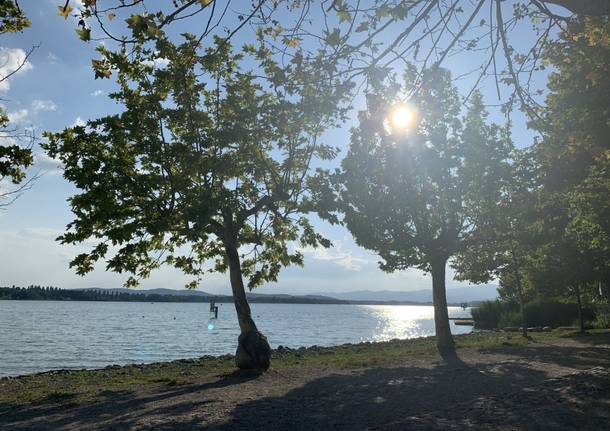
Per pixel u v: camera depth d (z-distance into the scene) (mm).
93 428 9352
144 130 16375
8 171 11000
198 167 16188
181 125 17125
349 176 19641
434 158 22594
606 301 46656
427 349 24844
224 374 17250
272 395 12602
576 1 5746
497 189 23656
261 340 17375
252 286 21344
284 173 19094
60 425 9820
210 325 81688
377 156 23156
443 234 24391
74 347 42656
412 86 6664
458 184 23406
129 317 106812
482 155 23062
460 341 31844
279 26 6324
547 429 7738
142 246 16312
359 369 17562
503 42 6379
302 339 54969
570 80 11008
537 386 11938
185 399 12312
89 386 16594
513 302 64250
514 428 7852
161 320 97188
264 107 16172
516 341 28516
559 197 23094
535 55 7613
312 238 20797
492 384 13469
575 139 11555
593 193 19641
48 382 18609
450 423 8391
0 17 10672
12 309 145000
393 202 22984
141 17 5535
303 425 9203
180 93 15656
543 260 32156
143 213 16344
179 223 16641
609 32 7898
